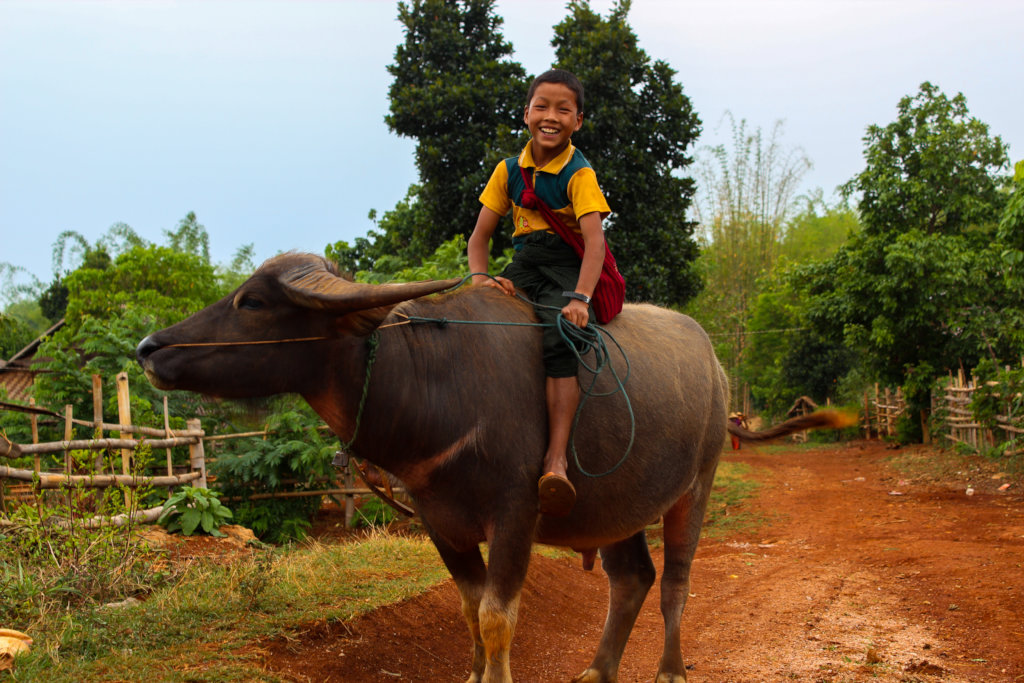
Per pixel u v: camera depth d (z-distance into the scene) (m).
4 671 3.50
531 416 3.29
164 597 4.71
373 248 18.64
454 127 15.16
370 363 3.07
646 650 5.22
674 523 4.39
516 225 3.81
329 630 4.36
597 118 14.56
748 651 4.93
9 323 17.61
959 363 17.88
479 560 3.69
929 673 4.28
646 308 4.51
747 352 31.30
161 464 8.60
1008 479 11.95
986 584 6.25
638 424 3.65
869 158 19.05
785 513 11.51
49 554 5.16
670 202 15.44
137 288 19.62
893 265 17.17
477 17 15.85
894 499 11.87
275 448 9.31
